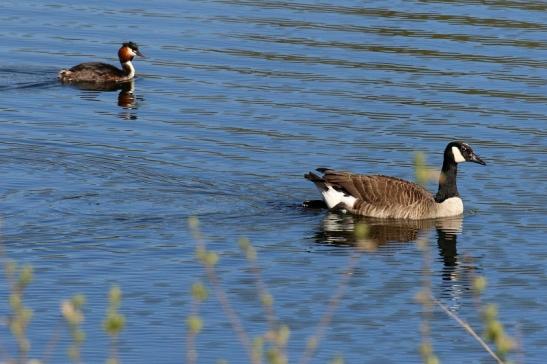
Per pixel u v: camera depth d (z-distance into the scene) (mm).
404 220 23969
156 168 26047
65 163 26188
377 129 28750
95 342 17312
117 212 23359
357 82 32219
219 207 23953
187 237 22156
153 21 38188
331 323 18250
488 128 28953
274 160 26734
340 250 21766
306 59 34156
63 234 22016
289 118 29484
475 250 22000
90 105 31188
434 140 28078
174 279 19984
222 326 17984
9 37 36750
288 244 22047
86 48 36094
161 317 18297
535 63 33938
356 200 24141
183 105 30750
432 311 18844
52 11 39281
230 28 37156
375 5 39844
